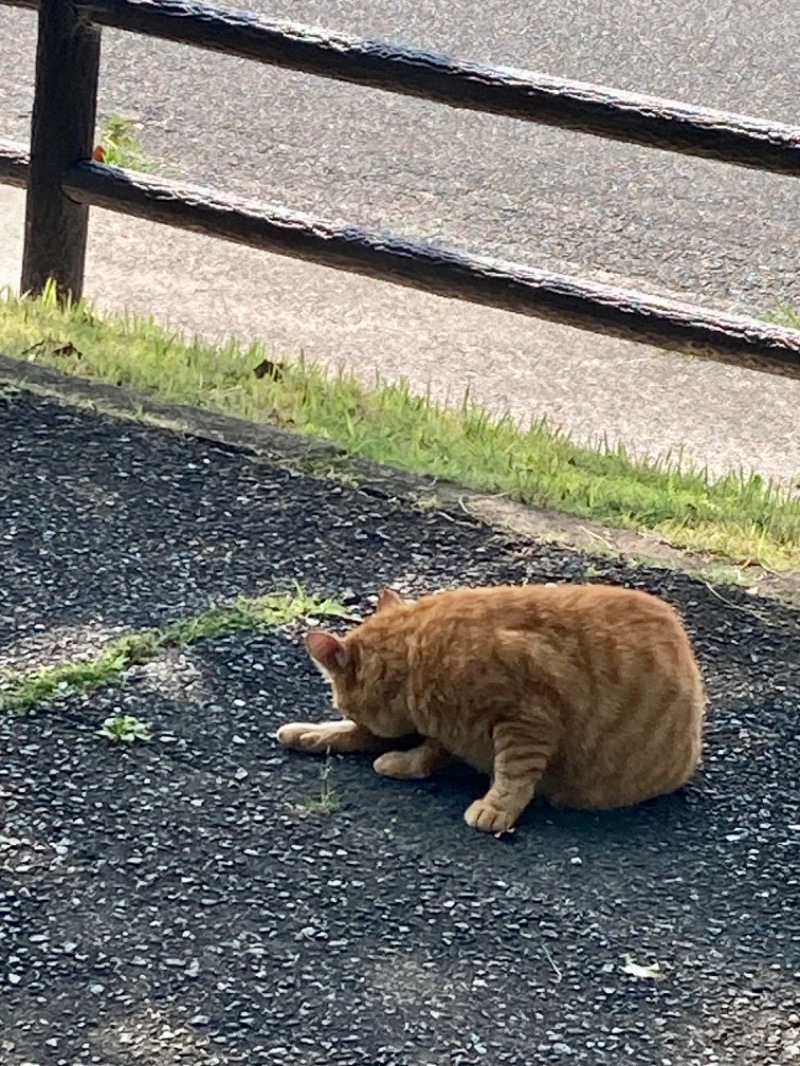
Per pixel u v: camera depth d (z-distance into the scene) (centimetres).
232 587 287
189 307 435
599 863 237
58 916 221
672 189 528
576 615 247
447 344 431
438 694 245
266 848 235
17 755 246
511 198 515
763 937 228
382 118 561
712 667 278
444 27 631
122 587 284
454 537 306
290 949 220
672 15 655
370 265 354
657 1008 216
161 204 367
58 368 350
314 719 259
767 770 257
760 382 429
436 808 244
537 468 337
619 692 243
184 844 234
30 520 299
